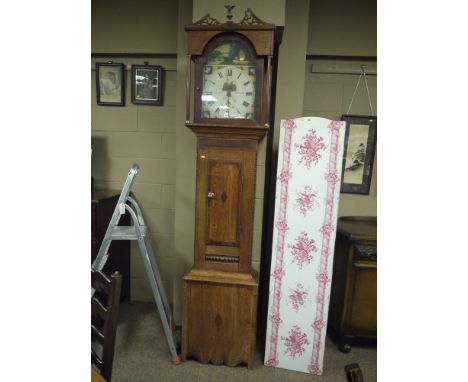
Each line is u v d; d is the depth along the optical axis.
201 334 1.86
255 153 1.75
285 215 1.83
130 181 1.75
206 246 1.84
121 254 2.45
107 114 2.48
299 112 2.18
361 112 2.33
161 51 2.35
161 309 1.85
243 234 1.80
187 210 2.25
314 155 1.78
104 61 2.44
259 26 1.59
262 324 2.37
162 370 1.85
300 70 2.15
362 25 2.22
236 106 1.70
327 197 1.79
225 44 1.66
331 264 1.81
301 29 2.12
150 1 2.32
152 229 2.55
